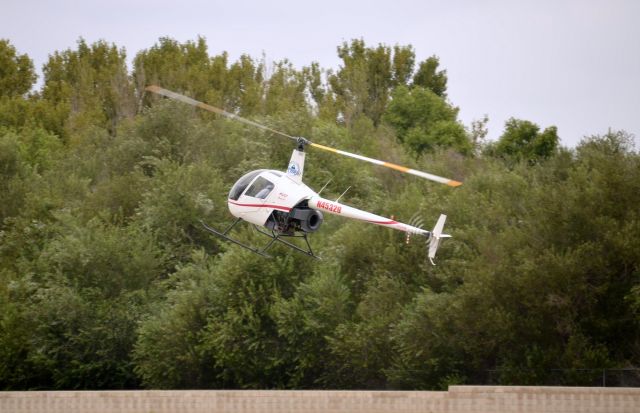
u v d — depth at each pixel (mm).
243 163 163125
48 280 129500
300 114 174500
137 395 96562
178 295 124375
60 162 185000
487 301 106625
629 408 84000
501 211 120875
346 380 121000
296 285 122188
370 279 124000
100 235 133625
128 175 161625
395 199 153500
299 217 78625
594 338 107250
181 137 173750
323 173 161000
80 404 98062
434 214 126750
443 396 88312
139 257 133375
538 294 105062
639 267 102625
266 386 121750
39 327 126500
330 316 118188
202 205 143250
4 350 127188
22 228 147000
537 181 137000
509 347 109062
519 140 194750
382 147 193250
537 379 103812
